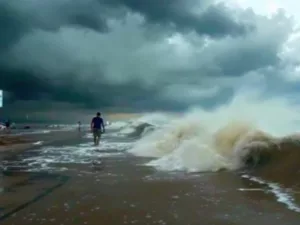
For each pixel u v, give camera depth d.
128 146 18.84
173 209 5.38
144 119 38.38
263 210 5.20
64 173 9.41
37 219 4.95
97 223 4.73
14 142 22.83
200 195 6.33
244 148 9.85
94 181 8.05
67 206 5.68
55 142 23.09
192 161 10.03
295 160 8.31
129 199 6.13
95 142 20.09
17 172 9.68
